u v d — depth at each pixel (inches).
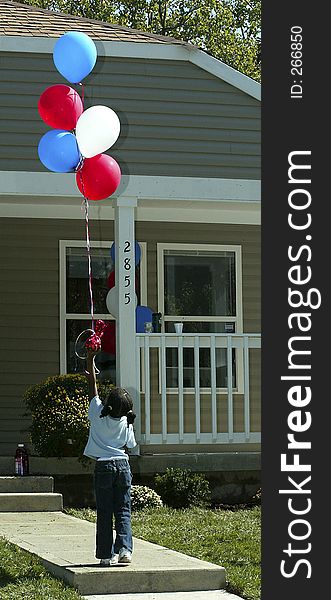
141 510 523.2
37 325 657.0
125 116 571.5
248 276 681.0
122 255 561.9
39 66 565.9
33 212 635.5
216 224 677.9
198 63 580.1
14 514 514.0
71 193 561.3
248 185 579.2
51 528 471.5
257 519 502.0
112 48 572.4
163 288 666.2
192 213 631.8
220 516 512.4
